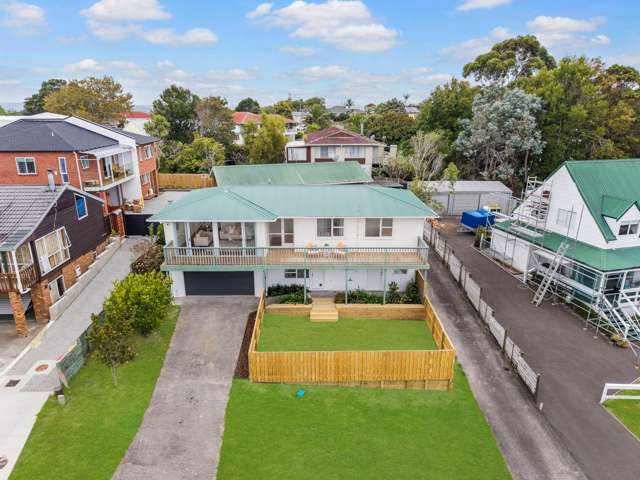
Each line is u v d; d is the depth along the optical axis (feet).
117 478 43.34
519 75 250.37
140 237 111.14
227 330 71.51
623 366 63.77
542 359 65.26
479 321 76.23
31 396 54.44
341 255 78.28
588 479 44.16
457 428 50.98
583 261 81.15
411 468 45.09
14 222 68.59
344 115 447.83
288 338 69.97
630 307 79.71
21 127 113.50
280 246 83.20
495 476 44.34
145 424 50.78
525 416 53.16
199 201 80.84
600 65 190.90
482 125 165.17
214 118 213.46
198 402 54.75
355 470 44.75
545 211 95.76
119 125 212.64
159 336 69.05
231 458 46.21
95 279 86.74
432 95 202.28
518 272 99.09
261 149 187.73
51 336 67.41
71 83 195.52
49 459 45.19
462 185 145.79
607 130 173.78
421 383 58.39
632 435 50.26
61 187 76.95
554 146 160.45
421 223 82.23
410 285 83.35
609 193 86.63
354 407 54.49
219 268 77.77
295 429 50.49
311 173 130.21
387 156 187.11
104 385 57.26
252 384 58.49
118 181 119.44
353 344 68.49
